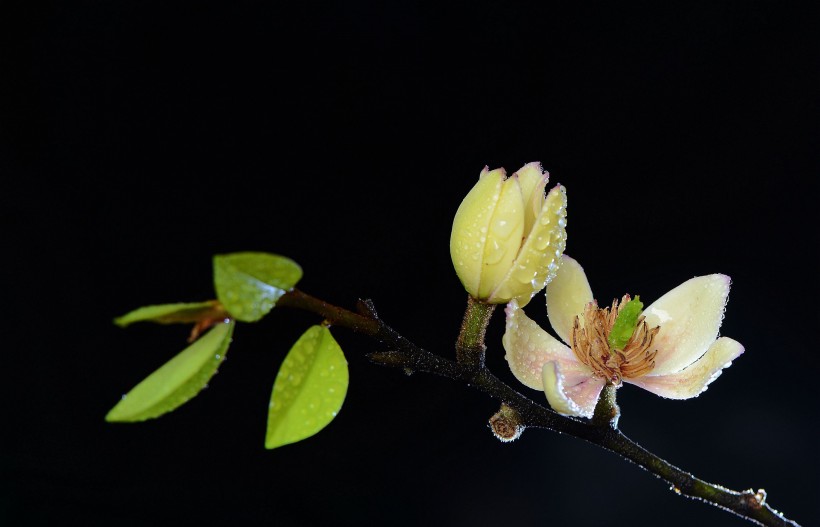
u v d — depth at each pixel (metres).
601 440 0.28
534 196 0.28
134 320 0.25
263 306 0.26
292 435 0.26
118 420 0.25
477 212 0.28
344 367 0.27
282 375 0.26
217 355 0.25
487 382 0.28
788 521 0.28
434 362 0.28
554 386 0.27
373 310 0.27
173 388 0.25
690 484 0.28
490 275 0.28
